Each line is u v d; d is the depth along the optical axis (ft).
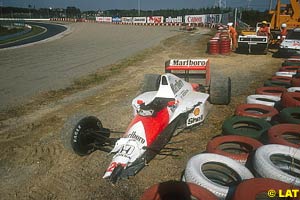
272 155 13.29
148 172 15.80
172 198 11.59
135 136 14.51
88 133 17.24
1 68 51.01
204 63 28.94
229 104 26.96
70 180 15.40
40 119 24.99
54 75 43.83
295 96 20.16
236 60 53.52
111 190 14.35
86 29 176.96
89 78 41.09
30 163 17.39
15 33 166.50
